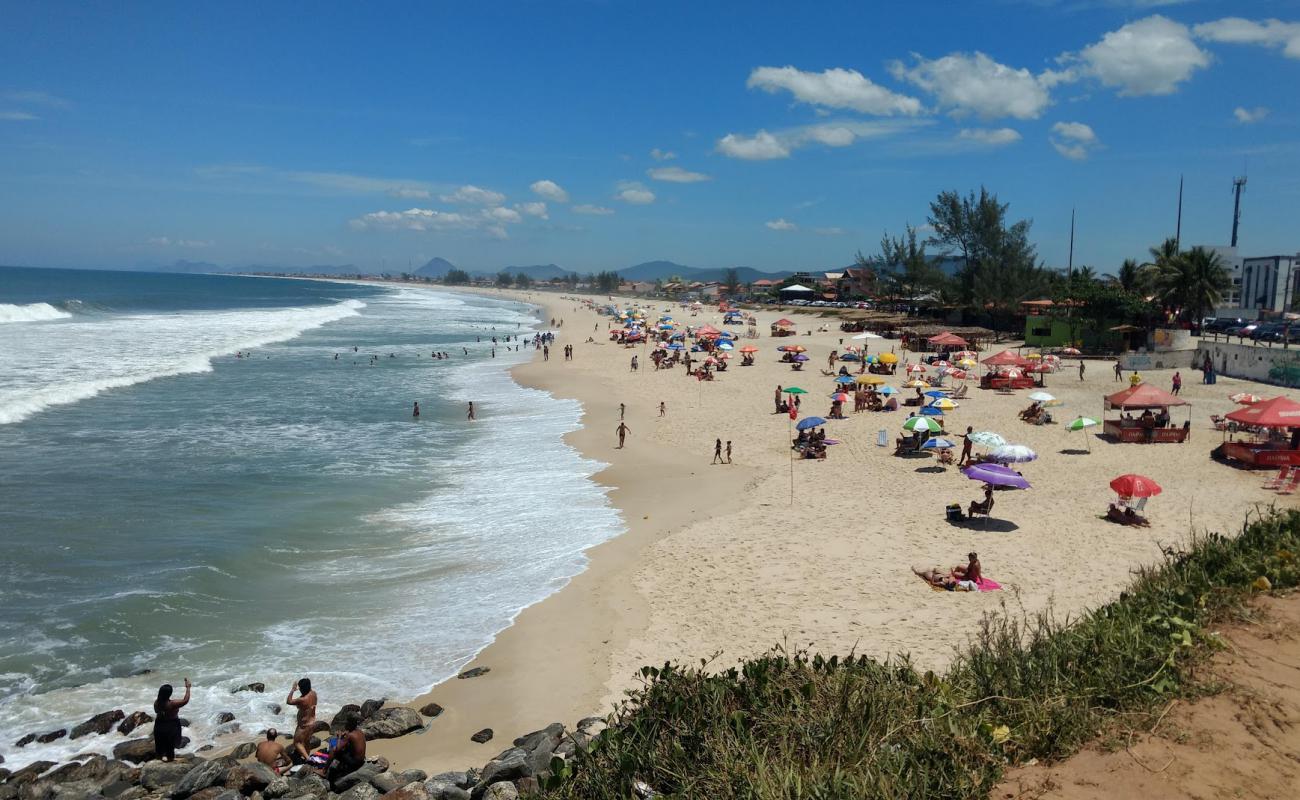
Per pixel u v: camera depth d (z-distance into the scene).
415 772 11.33
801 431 31.00
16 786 10.98
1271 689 6.57
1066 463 27.53
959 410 37.16
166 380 47.84
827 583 17.72
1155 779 5.62
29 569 18.12
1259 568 8.85
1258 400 31.98
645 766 7.06
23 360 50.06
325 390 46.78
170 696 12.23
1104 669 7.00
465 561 19.58
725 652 14.62
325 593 17.62
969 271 77.88
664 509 23.88
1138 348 56.75
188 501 23.75
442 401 43.88
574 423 37.62
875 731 6.68
